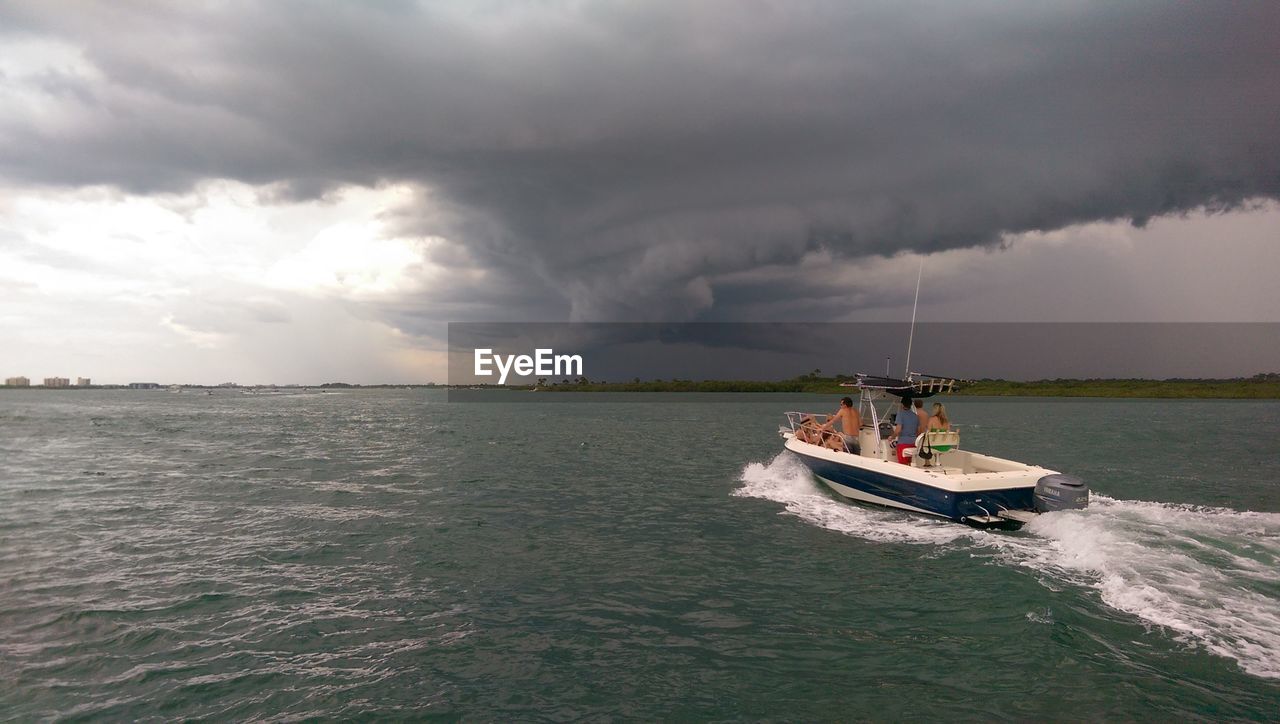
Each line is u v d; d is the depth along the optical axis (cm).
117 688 694
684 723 632
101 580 1049
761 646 804
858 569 1086
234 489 1911
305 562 1159
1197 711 611
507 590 1015
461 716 646
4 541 1297
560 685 711
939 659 750
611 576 1080
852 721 626
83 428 4428
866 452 1744
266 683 710
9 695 675
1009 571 1031
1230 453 2775
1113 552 1063
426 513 1562
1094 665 708
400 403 10356
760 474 2153
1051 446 3084
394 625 876
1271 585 922
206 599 966
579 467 2391
